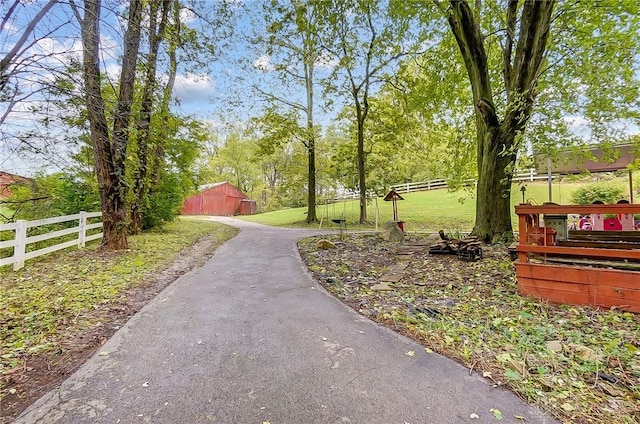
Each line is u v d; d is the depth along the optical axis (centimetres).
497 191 763
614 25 725
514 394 235
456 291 474
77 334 340
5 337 330
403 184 2834
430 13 755
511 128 720
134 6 566
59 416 213
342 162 1928
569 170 862
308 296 468
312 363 279
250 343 317
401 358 288
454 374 262
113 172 795
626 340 307
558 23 776
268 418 210
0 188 689
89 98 456
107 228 805
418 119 1524
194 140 1277
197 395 234
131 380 254
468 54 767
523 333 331
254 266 673
